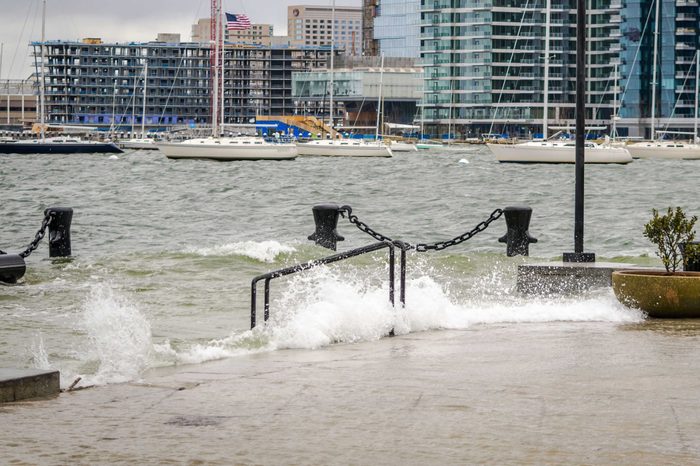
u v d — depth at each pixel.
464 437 19.56
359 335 32.88
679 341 30.98
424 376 25.67
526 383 24.55
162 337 36.81
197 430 20.44
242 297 49.78
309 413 21.72
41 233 60.62
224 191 187.25
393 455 18.44
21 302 48.47
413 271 60.62
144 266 63.56
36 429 20.69
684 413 21.27
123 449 19.08
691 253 40.38
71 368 29.84
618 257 66.88
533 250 89.19
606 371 26.00
